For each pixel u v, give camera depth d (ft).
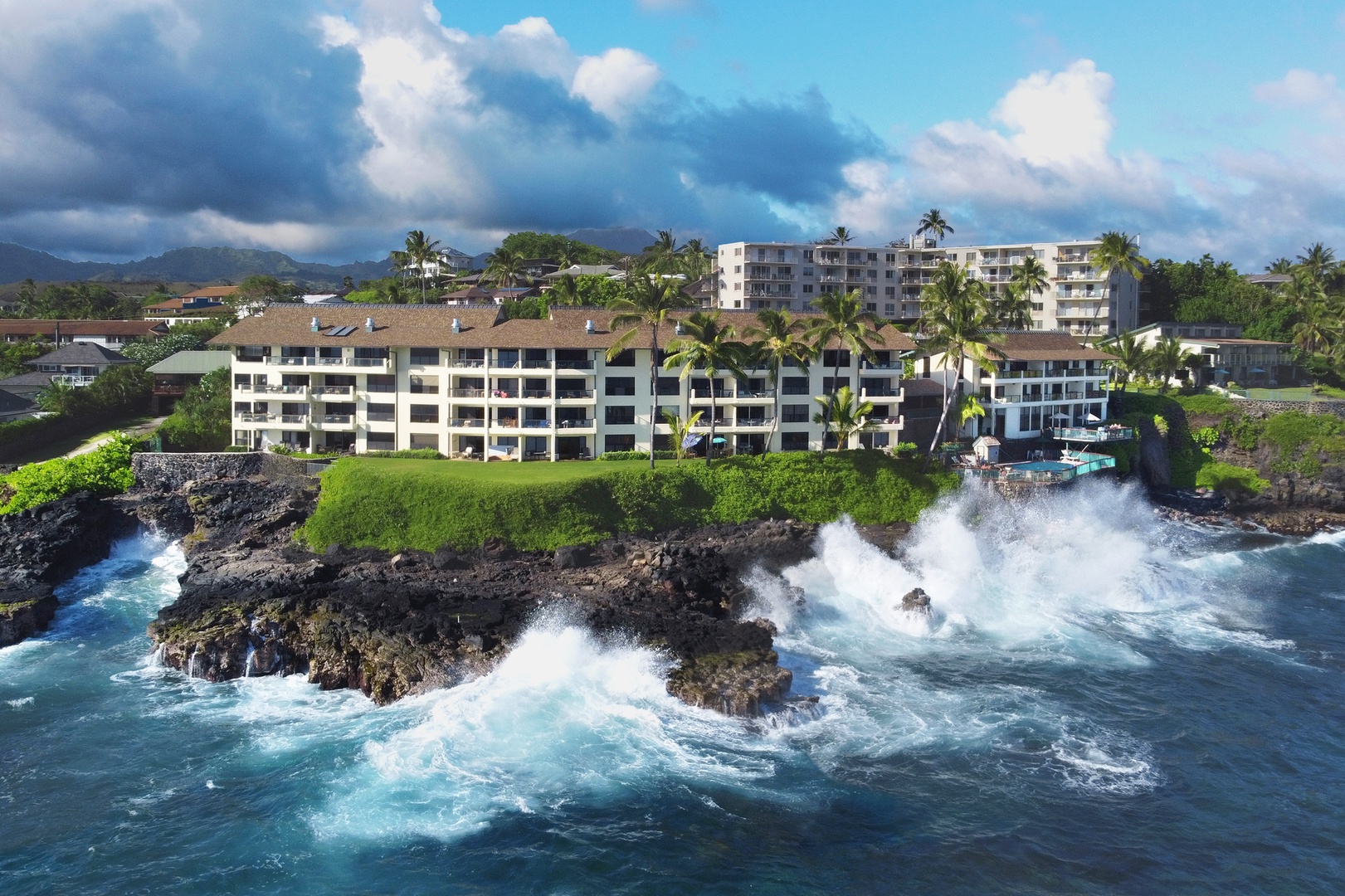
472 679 174.29
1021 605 228.43
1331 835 134.72
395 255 568.00
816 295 567.18
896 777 147.95
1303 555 284.61
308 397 290.56
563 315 302.86
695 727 160.66
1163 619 223.10
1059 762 153.69
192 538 248.93
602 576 218.38
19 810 136.26
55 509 242.37
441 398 288.51
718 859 126.62
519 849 127.85
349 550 228.43
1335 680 187.83
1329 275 551.18
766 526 255.29
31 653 190.39
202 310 641.81
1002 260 573.74
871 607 222.69
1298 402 370.94
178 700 171.32
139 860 125.18
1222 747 159.74
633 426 289.53
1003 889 121.90
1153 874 125.49
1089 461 317.83
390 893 119.44
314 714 166.09
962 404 330.13
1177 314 579.89
